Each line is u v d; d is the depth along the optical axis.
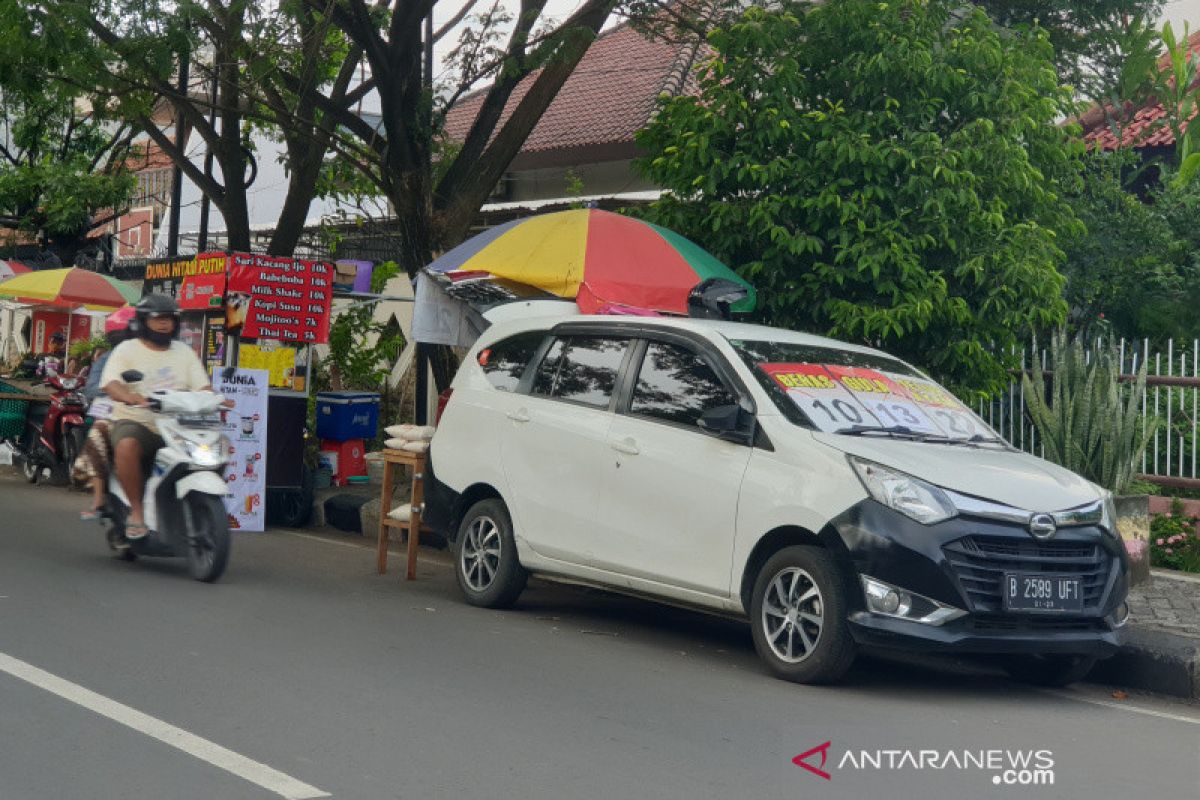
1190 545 11.75
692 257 11.00
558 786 5.13
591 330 9.04
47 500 14.99
